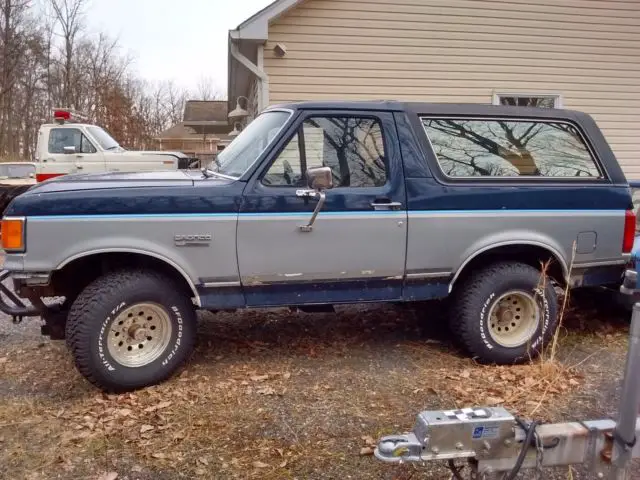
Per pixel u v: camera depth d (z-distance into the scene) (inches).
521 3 408.8
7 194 425.1
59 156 450.0
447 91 404.5
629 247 176.4
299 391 148.6
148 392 147.4
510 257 178.1
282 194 151.7
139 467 114.1
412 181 160.1
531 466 75.1
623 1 426.0
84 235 140.4
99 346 142.6
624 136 443.8
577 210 170.4
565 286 180.5
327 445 122.6
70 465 114.5
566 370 163.2
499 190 164.7
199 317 210.5
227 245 149.3
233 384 152.3
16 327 201.0
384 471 112.7
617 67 433.7
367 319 210.5
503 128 171.2
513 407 141.0
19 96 1440.7
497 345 167.8
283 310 220.1
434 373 161.9
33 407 139.0
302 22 378.3
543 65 419.2
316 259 155.3
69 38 1435.8
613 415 137.0
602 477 76.4
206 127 1199.6
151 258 151.9
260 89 374.3
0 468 113.1
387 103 163.6
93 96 1336.1
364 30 386.6
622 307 193.2
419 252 161.2
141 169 459.8
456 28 400.2
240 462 116.0
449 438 71.7
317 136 157.2
